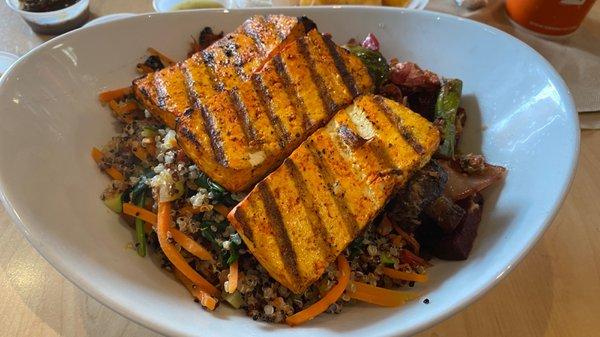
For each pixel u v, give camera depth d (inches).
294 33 7.5
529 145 6.7
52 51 7.2
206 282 6.2
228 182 6.4
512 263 5.4
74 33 7.5
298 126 6.6
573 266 6.9
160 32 8.2
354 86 7.1
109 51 7.8
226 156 6.3
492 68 7.8
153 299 5.6
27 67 6.9
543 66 7.1
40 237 5.5
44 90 7.0
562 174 6.0
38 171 6.3
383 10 8.4
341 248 5.9
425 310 5.4
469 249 6.4
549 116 6.7
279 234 5.8
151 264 6.4
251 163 6.3
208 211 6.6
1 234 7.1
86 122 7.4
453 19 8.2
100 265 5.7
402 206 6.4
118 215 6.9
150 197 6.9
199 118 6.6
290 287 5.7
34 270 6.8
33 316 6.4
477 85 7.9
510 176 6.8
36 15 10.2
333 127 6.6
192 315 5.5
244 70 7.3
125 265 6.1
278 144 6.5
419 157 6.3
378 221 6.8
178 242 6.4
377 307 6.0
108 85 7.8
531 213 5.9
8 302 6.5
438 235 6.6
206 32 8.4
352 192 6.1
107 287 5.4
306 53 7.1
